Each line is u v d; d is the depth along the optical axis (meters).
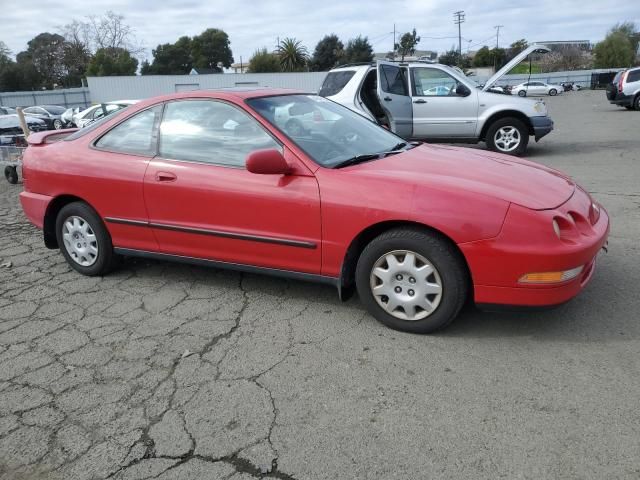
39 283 4.65
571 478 2.21
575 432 2.47
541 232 3.01
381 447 2.45
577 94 42.88
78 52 70.56
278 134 3.69
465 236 3.09
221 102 3.93
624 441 2.39
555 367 2.99
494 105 10.00
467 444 2.43
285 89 4.52
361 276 3.48
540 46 10.52
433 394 2.81
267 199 3.60
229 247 3.87
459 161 3.79
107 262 4.55
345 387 2.91
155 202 4.06
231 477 2.33
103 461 2.47
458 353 3.18
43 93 44.56
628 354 3.07
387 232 3.34
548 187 3.41
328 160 3.63
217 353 3.34
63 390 3.03
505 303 3.14
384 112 9.27
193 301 4.12
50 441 2.62
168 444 2.55
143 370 3.20
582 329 3.38
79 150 4.44
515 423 2.55
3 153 9.80
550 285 3.04
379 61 9.66
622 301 3.71
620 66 70.12
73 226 4.61
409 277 3.33
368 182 3.35
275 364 3.18
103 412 2.82
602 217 3.58
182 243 4.07
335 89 9.70
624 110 21.88
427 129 10.41
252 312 3.88
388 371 3.04
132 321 3.84
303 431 2.58
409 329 3.41
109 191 4.25
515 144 10.12
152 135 4.15
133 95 44.22
